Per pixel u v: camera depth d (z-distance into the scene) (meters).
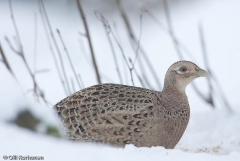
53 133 8.53
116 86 9.70
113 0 23.25
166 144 9.47
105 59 18.67
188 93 16.33
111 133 9.12
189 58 18.59
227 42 19.55
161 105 9.45
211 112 13.48
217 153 9.59
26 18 22.17
